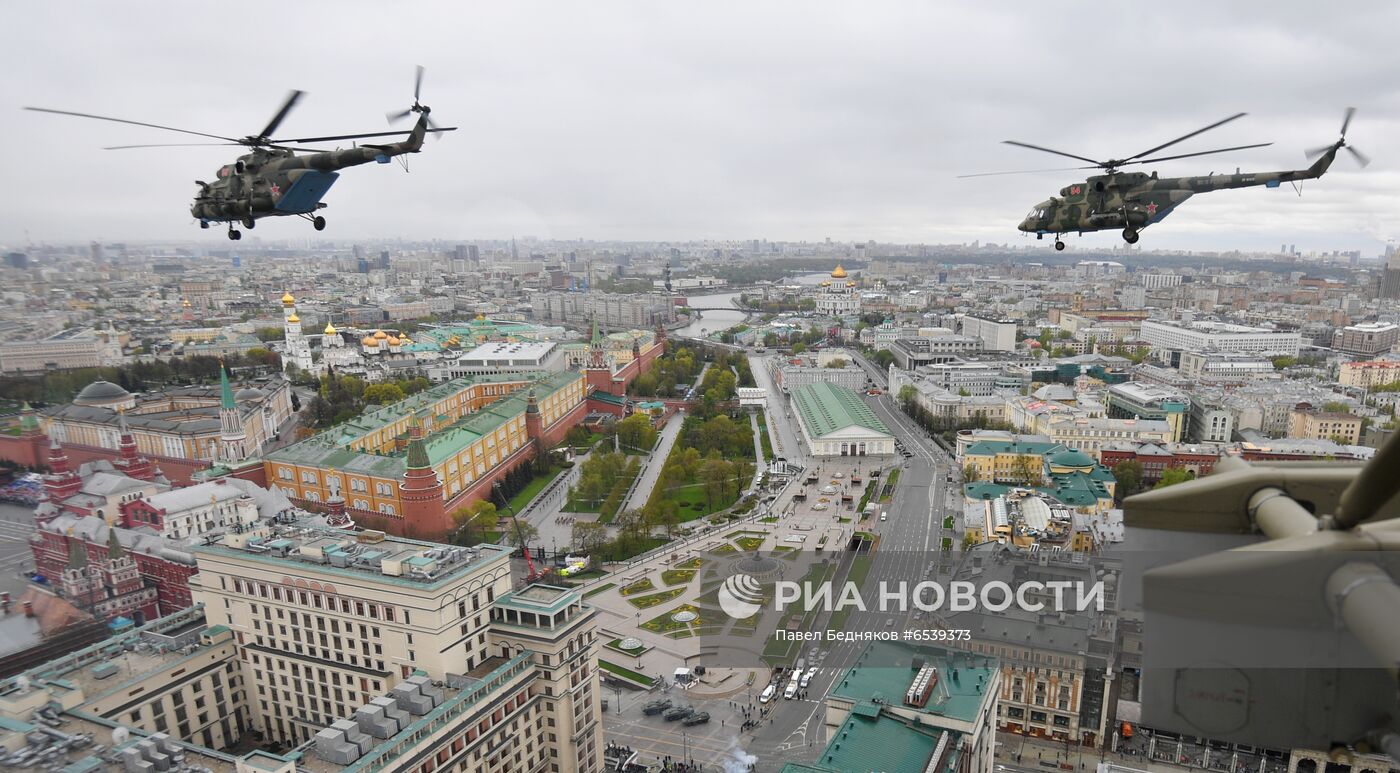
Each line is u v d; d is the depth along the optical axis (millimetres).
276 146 101438
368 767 139125
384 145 100750
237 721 188750
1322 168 100250
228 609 188000
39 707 153375
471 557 178500
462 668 172125
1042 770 196125
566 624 178125
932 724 162750
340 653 176750
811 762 195625
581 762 185625
